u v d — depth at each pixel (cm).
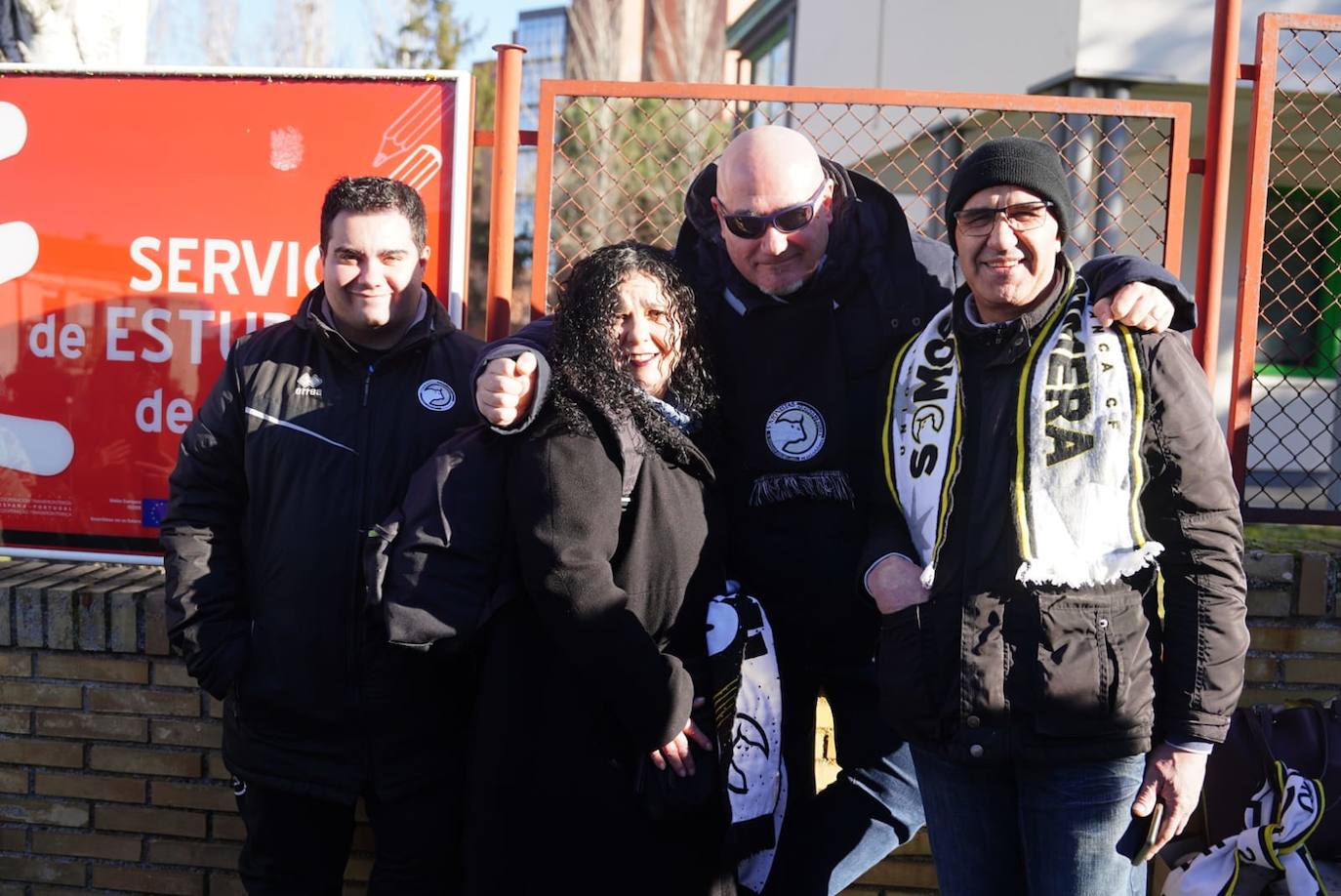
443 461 227
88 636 290
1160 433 200
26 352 301
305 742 241
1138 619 204
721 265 254
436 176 295
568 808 218
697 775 221
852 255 248
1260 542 303
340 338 240
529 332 237
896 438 224
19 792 299
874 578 221
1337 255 623
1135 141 329
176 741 291
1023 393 206
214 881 293
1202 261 297
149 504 301
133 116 296
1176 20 597
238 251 296
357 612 238
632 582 220
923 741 215
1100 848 205
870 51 932
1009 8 680
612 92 297
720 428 244
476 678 242
